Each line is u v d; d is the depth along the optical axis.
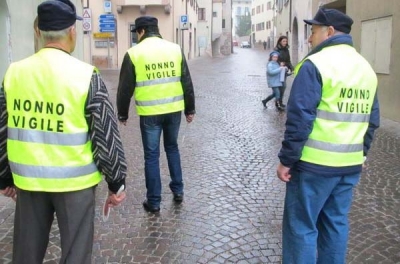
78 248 2.57
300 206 2.98
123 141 8.09
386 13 10.55
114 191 2.65
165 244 4.05
